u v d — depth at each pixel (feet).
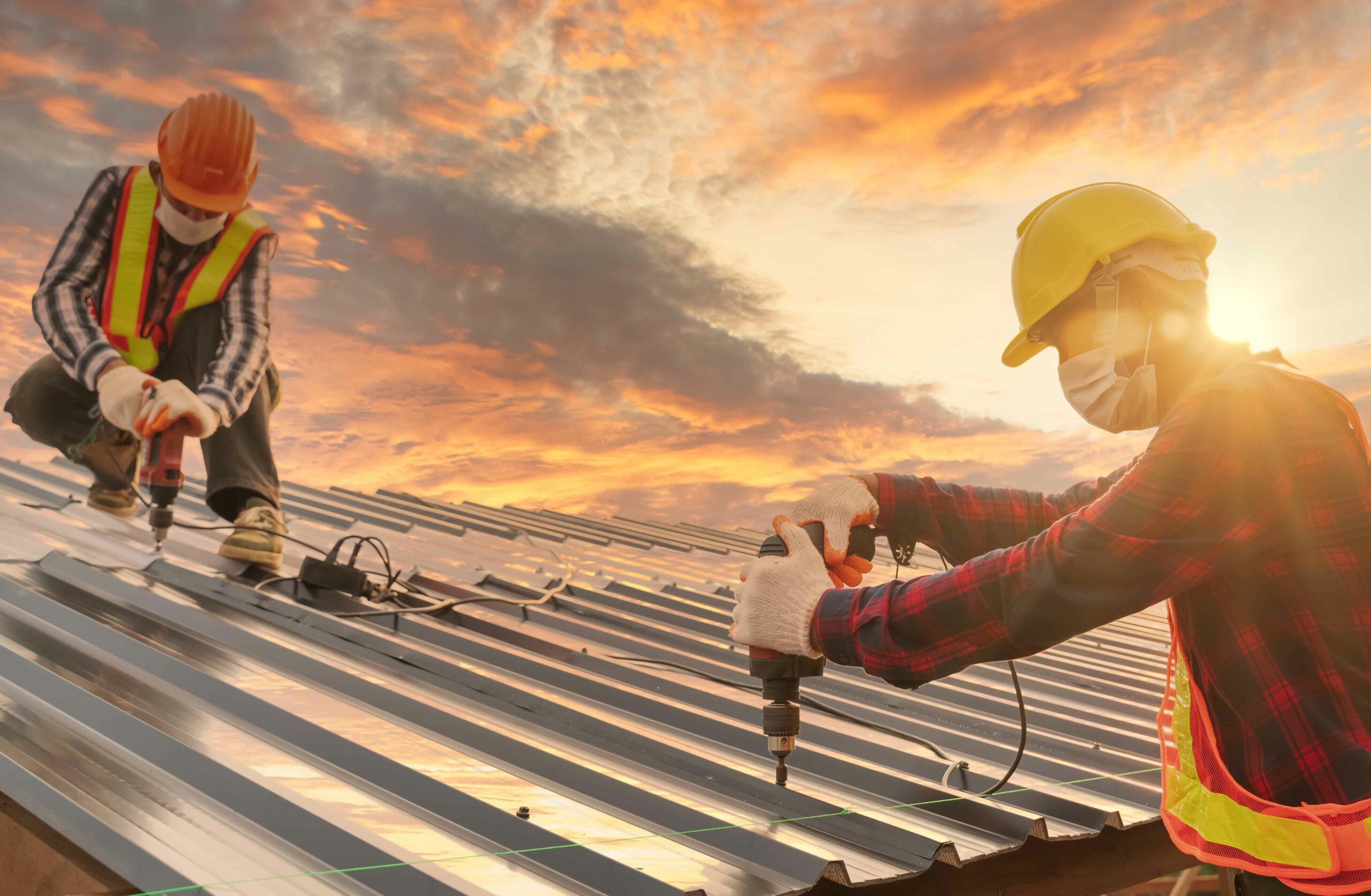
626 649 11.56
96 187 11.61
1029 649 4.50
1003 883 6.19
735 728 7.87
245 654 8.25
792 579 5.30
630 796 5.99
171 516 11.46
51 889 5.05
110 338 11.90
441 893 4.37
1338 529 4.21
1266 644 4.36
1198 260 5.10
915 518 6.11
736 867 5.28
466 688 8.36
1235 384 4.28
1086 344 5.20
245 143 11.45
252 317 12.14
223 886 4.25
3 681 6.63
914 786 6.79
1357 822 4.06
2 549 10.75
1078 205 5.24
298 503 21.39
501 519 25.45
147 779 5.39
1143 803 7.66
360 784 5.76
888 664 4.74
